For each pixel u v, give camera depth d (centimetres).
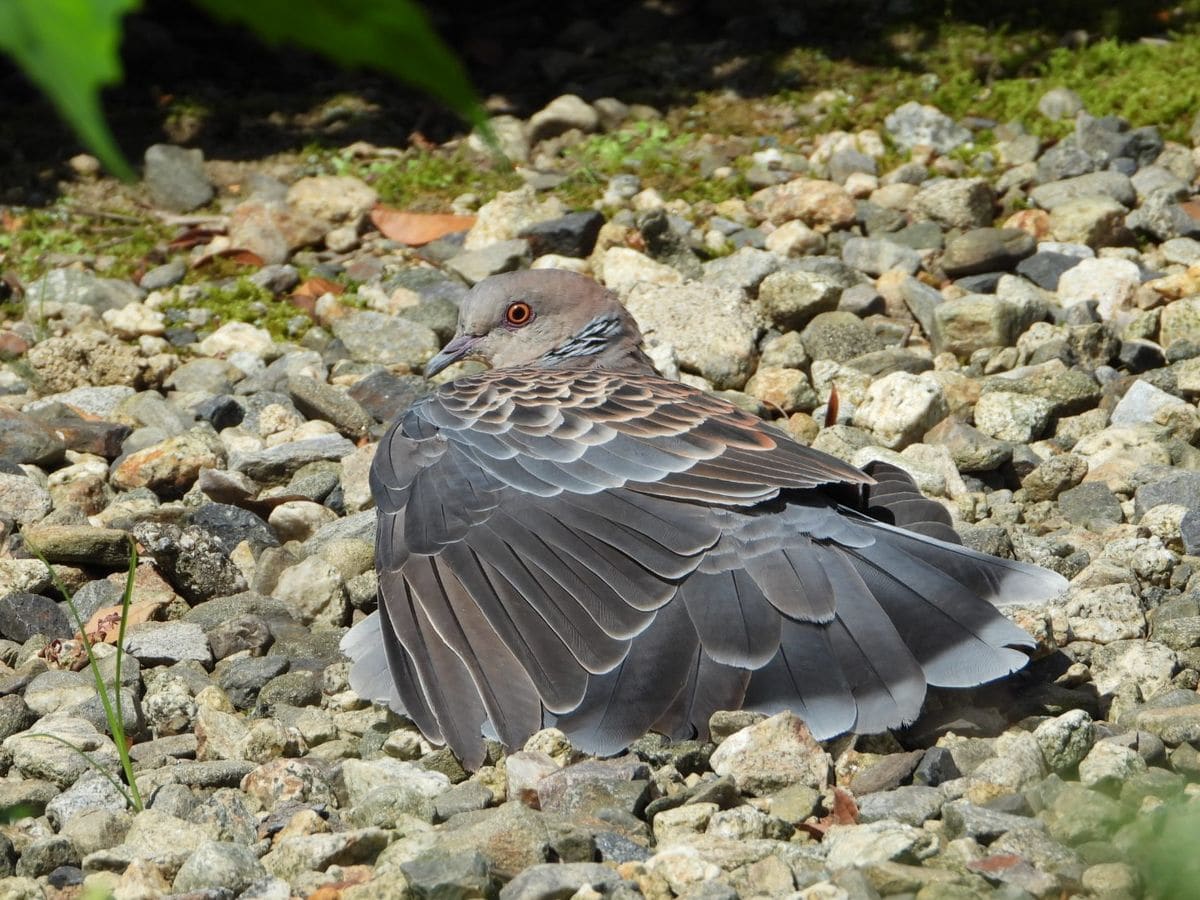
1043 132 1431
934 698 664
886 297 1177
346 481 933
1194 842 395
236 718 661
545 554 626
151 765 637
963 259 1197
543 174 1434
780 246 1256
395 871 490
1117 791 575
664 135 1490
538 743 594
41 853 537
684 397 704
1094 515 880
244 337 1160
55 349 1089
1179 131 1418
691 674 597
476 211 1377
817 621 595
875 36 1653
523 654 606
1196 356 1057
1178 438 965
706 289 1127
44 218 1373
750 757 575
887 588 604
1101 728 630
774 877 498
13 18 134
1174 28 1620
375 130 1553
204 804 568
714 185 1391
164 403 1041
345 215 1355
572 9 1802
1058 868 501
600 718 592
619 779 563
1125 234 1258
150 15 1753
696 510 626
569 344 894
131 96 1608
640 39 1720
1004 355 1079
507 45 1730
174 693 679
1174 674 686
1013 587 608
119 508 898
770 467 635
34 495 895
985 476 955
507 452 664
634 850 526
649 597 607
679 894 491
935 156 1417
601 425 666
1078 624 730
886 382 987
